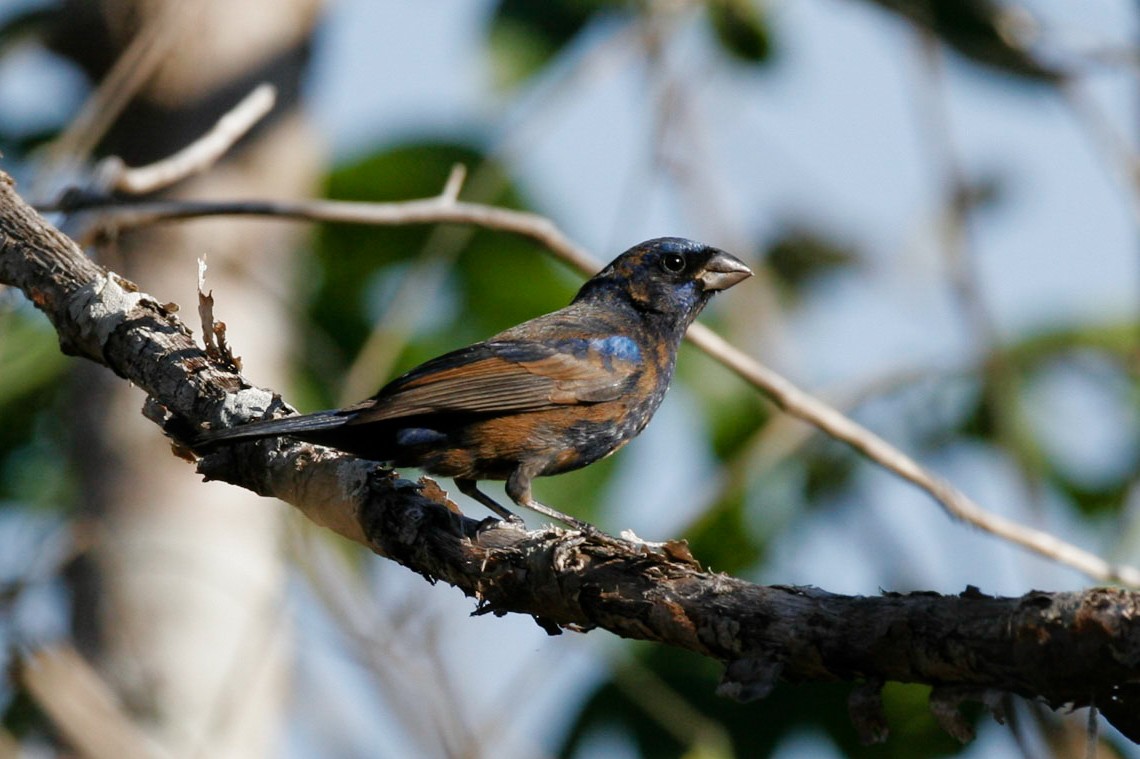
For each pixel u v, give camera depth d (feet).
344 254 47.78
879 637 20.17
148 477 37.63
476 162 46.78
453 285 48.11
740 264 40.81
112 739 32.58
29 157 46.37
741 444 47.16
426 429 34.71
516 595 24.21
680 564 22.90
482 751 29.63
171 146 40.11
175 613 36.29
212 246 39.93
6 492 44.98
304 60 42.14
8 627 33.65
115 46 41.57
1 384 41.75
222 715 34.71
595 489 46.06
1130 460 46.57
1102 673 18.52
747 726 41.04
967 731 19.71
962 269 42.60
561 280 47.91
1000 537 35.06
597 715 41.32
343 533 26.61
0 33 42.39
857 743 41.11
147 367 27.94
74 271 28.48
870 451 35.60
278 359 40.88
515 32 46.44
